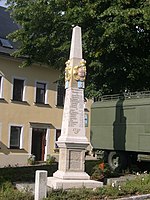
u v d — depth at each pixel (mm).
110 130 19547
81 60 13617
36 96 32250
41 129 32469
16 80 30953
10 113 30297
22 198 10164
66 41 19109
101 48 17750
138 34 17984
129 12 16109
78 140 13016
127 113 18500
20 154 30656
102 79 20672
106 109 19984
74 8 17438
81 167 12992
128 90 20656
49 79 33125
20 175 15320
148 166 18234
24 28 20828
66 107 13445
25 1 20922
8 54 30016
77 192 10703
